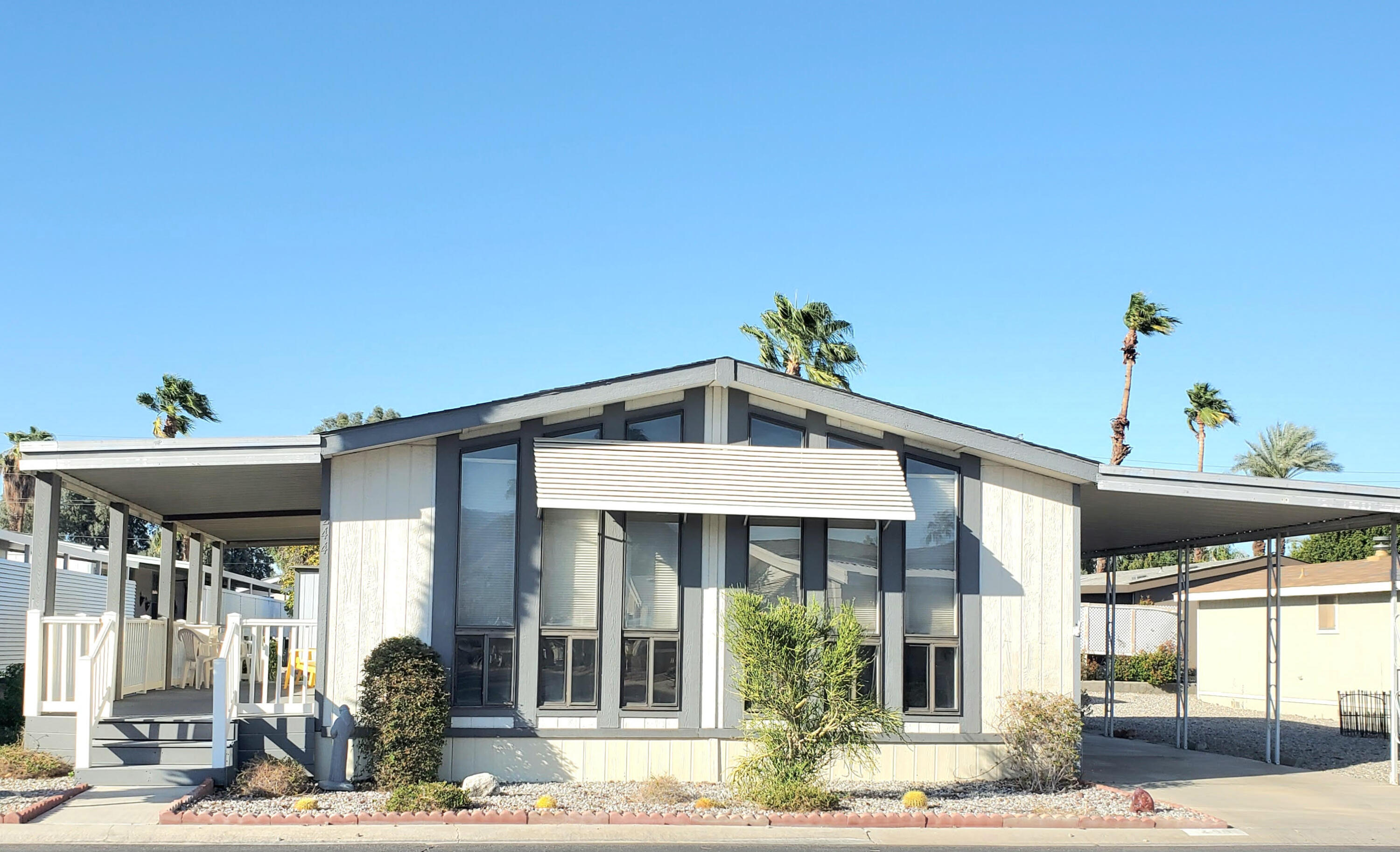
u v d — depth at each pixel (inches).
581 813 462.0
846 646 505.7
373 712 512.1
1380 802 564.4
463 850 411.2
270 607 1338.6
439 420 539.5
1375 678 1056.8
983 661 573.6
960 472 585.0
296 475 586.6
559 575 555.5
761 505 539.8
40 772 508.4
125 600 698.8
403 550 546.3
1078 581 585.9
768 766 512.4
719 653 558.3
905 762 563.8
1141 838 460.8
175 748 519.8
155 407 1488.7
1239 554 2343.8
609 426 564.1
